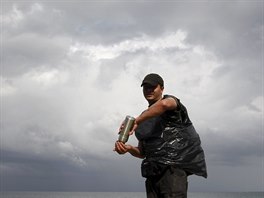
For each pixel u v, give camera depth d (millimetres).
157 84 2518
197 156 2543
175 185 2461
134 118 2449
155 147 2521
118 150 2453
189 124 2559
